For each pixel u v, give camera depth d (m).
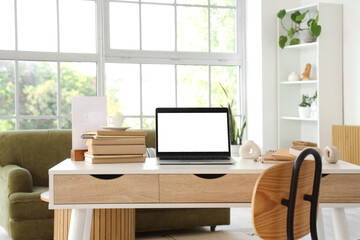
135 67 5.38
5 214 3.76
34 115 5.00
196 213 4.01
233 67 5.77
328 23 4.94
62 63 5.10
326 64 4.94
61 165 2.39
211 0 5.65
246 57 5.74
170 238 3.85
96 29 5.20
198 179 2.28
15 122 4.94
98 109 2.71
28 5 4.98
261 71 5.46
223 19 5.70
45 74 5.04
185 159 2.59
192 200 2.28
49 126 5.06
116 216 2.90
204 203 2.29
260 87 5.49
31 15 4.99
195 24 5.59
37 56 4.98
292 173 1.84
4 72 4.91
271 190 1.82
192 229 4.19
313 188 1.94
